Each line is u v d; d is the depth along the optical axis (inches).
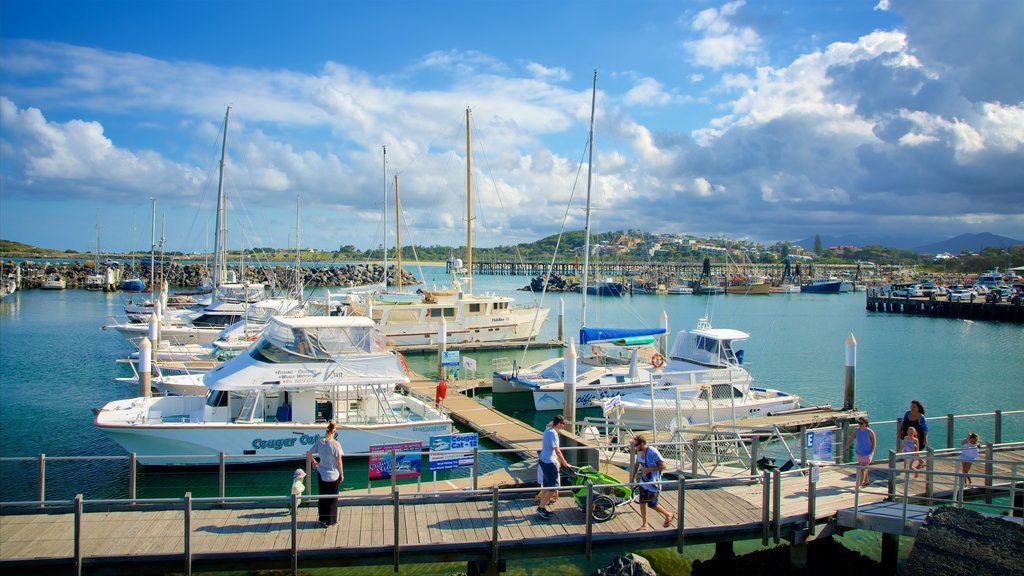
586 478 494.9
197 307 2022.6
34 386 1214.9
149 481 712.4
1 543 425.4
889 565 525.3
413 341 1726.1
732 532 478.6
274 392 747.4
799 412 986.1
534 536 450.0
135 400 780.6
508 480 616.4
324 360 735.1
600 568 518.3
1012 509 489.1
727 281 4808.1
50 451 832.9
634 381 1043.9
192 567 414.9
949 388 1378.0
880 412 1167.6
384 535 447.8
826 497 545.0
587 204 1250.6
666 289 4847.4
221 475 514.3
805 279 6058.1
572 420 837.8
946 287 4286.4
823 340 2174.0
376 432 735.1
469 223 1803.6
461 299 1792.6
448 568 525.3
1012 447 596.7
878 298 3410.4
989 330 2511.1
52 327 2071.9
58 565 403.9
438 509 499.8
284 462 729.0
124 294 3481.8
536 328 1881.2
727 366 971.3
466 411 962.1
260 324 1454.2
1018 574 405.4
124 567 410.3
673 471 649.6
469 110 1761.8
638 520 484.1
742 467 718.5
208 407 733.9
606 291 4377.5
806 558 507.2
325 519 464.1
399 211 2153.1
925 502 537.6
